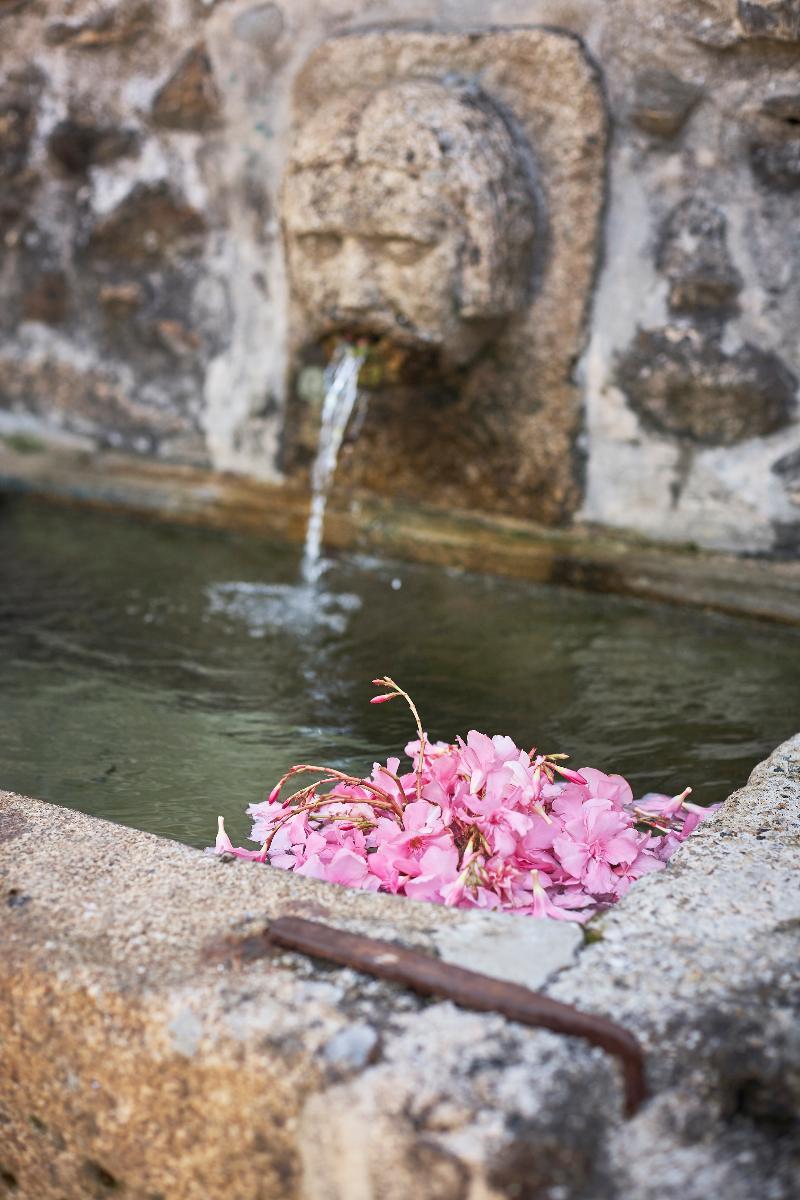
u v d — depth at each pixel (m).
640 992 0.97
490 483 2.58
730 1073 0.91
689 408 2.31
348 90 2.43
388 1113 0.86
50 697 1.91
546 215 2.33
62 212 2.94
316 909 1.10
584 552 2.49
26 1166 1.08
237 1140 0.93
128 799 1.56
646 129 2.21
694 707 1.90
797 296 2.16
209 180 2.71
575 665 2.08
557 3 2.21
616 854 1.29
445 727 1.82
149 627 2.24
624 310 2.33
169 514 2.97
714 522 2.35
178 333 2.87
